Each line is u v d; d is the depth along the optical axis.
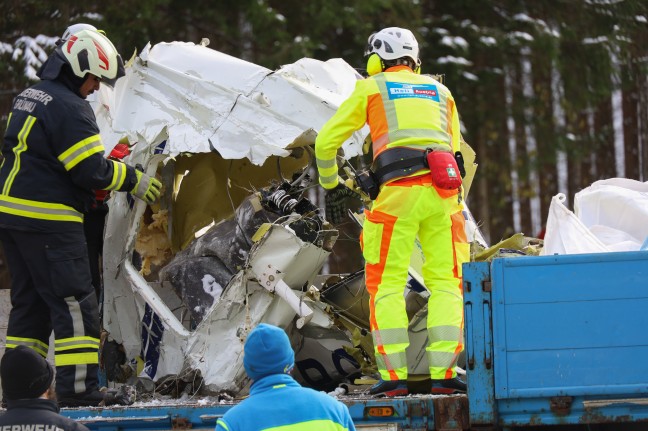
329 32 51.28
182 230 22.97
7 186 18.94
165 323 20.02
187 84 21.25
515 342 15.40
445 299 17.94
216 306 19.31
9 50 45.31
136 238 20.84
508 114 56.50
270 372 12.26
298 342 20.48
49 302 18.98
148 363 20.45
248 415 11.98
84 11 47.69
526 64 56.75
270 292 19.17
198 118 20.81
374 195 18.20
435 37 52.91
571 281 15.37
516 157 58.75
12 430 12.66
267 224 19.14
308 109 20.50
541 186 63.91
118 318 20.98
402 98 18.16
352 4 48.59
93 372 18.98
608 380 15.21
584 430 16.11
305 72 22.39
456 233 18.23
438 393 17.58
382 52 18.77
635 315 15.26
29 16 47.69
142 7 46.47
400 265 17.91
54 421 12.82
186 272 20.41
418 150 17.91
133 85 21.77
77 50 19.30
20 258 19.36
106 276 21.05
